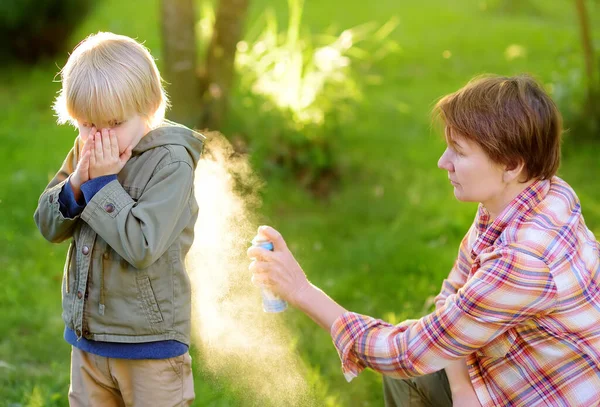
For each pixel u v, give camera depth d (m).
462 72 10.93
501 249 2.31
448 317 2.31
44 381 3.69
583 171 7.14
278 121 6.95
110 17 12.16
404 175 7.18
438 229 5.89
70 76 2.40
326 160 6.91
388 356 2.40
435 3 16.17
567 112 7.97
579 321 2.30
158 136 2.50
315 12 14.39
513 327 2.37
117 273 2.45
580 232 2.42
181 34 6.44
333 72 7.65
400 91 10.00
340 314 2.49
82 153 2.37
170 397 2.56
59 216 2.40
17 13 9.63
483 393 2.46
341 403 3.59
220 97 6.56
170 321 2.51
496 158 2.33
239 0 6.57
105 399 2.62
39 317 4.34
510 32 13.39
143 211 2.37
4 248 5.21
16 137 7.38
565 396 2.32
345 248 5.62
